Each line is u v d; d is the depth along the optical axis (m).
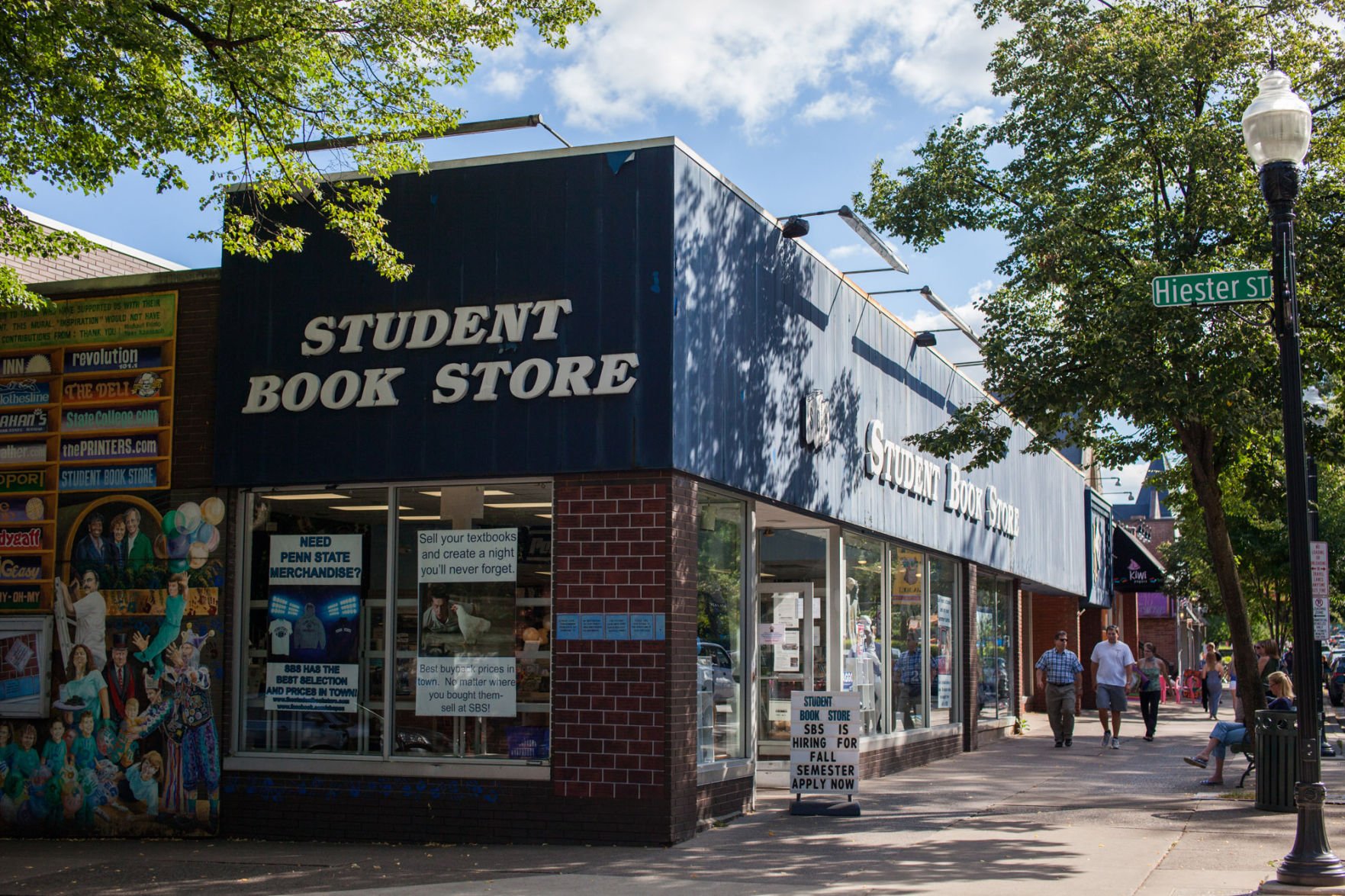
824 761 12.41
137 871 10.12
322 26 11.69
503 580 11.25
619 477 10.90
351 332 11.72
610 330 10.99
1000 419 22.70
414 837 11.17
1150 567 37.06
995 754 19.59
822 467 14.16
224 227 11.93
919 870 9.50
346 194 11.93
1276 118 8.75
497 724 11.13
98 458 12.45
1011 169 15.29
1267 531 33.47
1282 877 8.30
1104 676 20.98
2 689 12.41
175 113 11.83
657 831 10.52
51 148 11.98
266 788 11.64
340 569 11.74
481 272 11.45
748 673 12.46
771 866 9.71
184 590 12.05
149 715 12.02
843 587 15.11
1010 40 15.20
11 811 12.25
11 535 12.57
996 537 22.09
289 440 11.83
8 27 10.49
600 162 11.25
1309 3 14.14
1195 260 13.57
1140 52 14.09
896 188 15.86
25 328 12.77
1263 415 13.34
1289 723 12.46
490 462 11.19
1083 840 10.87
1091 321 14.23
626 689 10.69
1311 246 13.45
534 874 9.55
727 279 11.95
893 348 16.97
